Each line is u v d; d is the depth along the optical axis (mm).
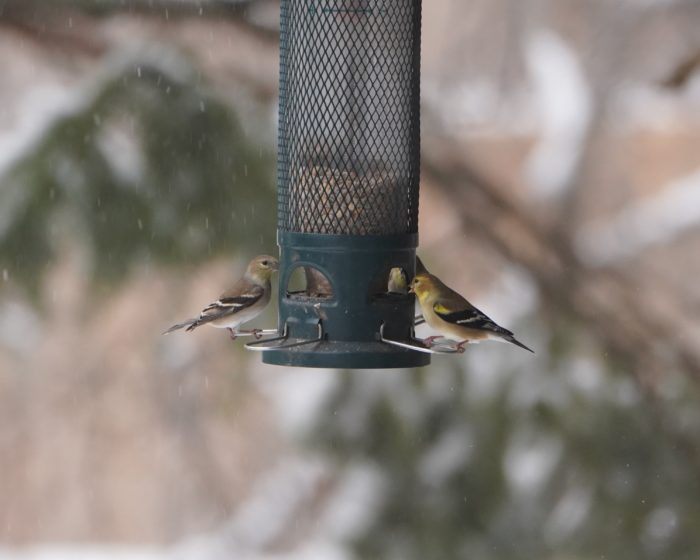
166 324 13211
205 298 15484
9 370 17344
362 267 8586
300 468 17203
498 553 13977
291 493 17766
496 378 14383
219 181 12906
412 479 14133
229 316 9398
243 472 18250
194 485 18641
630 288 15555
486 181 15453
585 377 14594
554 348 14656
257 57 14211
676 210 16016
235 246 12922
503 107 19328
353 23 9188
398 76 9234
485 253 15430
